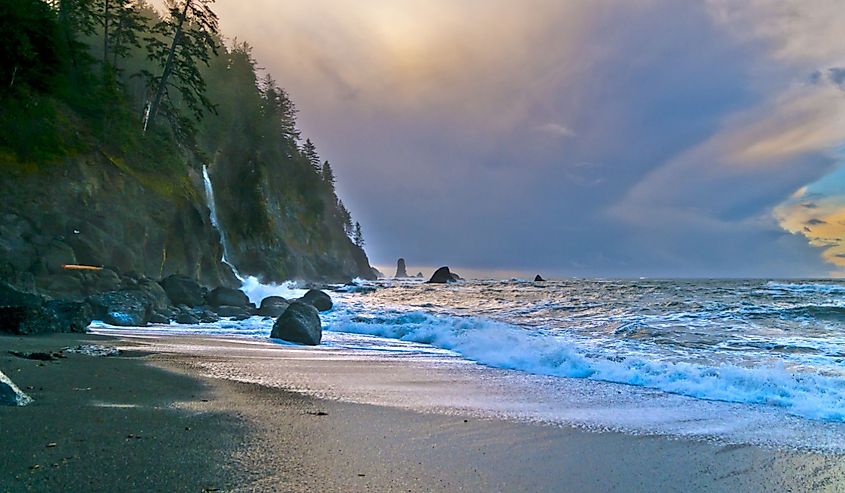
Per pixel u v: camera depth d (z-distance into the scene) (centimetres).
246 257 5325
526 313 2189
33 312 1223
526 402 710
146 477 345
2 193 2355
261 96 7750
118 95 3472
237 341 1392
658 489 392
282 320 1468
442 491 365
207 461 387
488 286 5222
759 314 1794
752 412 670
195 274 3447
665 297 2584
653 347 1215
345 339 1565
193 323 1997
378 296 3894
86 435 425
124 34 4262
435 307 2688
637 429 574
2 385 518
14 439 401
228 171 5747
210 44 4209
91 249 2553
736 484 409
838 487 404
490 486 381
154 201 3262
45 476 334
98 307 1764
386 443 474
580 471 425
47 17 3056
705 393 779
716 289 2998
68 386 623
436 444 482
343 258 9769
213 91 6219
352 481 371
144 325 1806
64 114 2958
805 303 2125
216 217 4578
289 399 646
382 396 709
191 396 626
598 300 2591
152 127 3881
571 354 1076
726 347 1208
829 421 625
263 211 5612
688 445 514
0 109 2533
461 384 845
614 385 859
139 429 455
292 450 432
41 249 2308
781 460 471
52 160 2616
